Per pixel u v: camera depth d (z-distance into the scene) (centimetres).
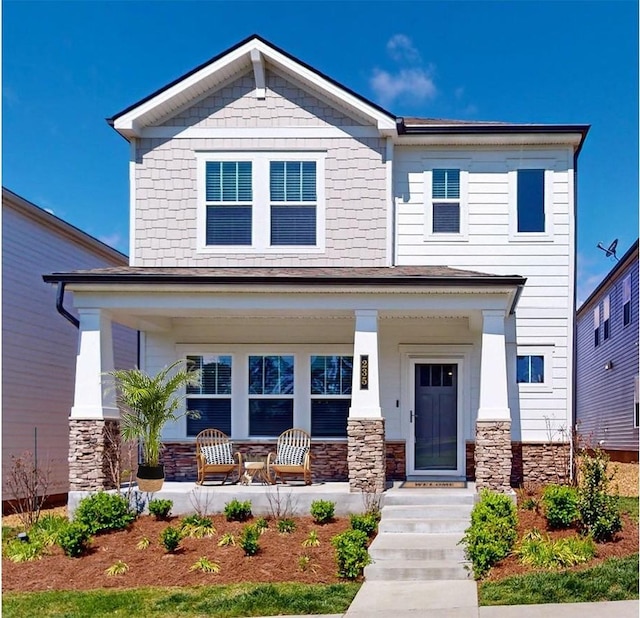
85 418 1232
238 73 1488
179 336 1514
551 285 1481
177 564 974
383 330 1486
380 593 867
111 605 824
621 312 2402
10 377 1627
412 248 1494
